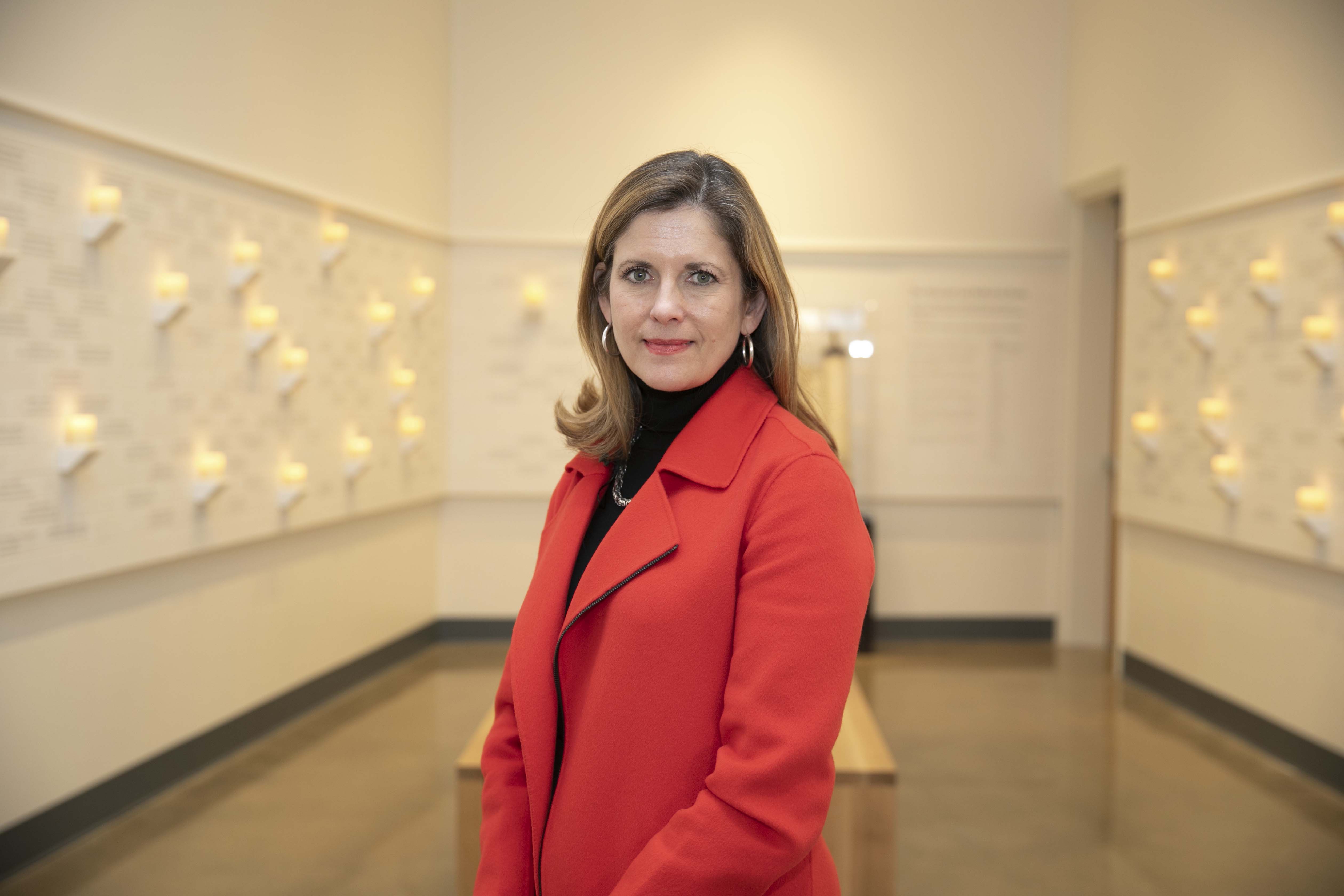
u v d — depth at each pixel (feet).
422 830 10.20
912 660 17.40
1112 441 18.34
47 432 9.11
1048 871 9.43
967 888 9.07
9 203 8.66
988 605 18.71
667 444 3.70
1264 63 12.52
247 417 12.12
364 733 13.26
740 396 3.50
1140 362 15.51
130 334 10.12
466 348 17.97
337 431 14.25
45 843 9.44
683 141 17.97
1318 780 11.75
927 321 18.29
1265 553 12.67
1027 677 16.38
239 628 12.44
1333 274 11.36
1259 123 12.62
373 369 15.24
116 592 10.28
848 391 18.22
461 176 17.85
